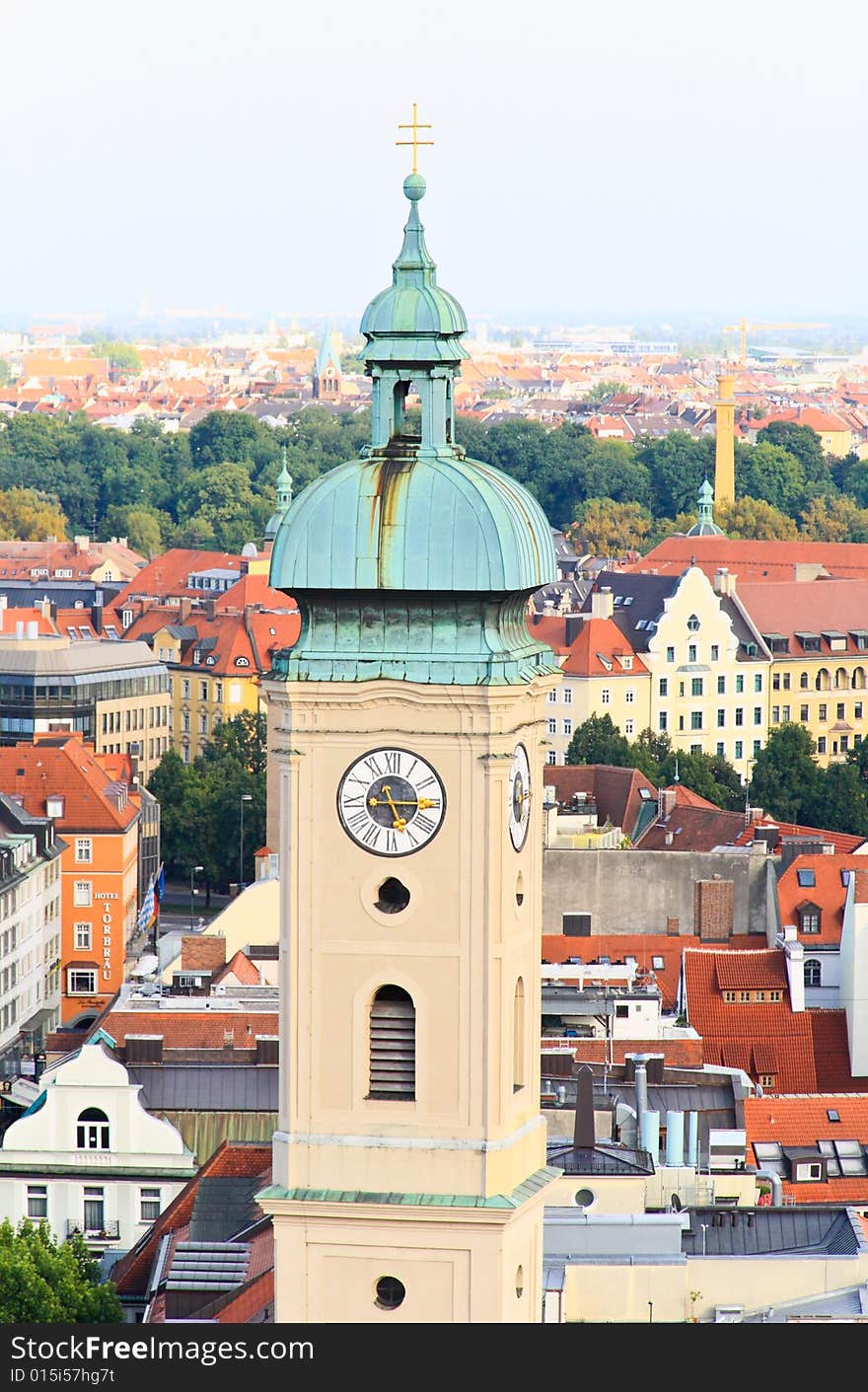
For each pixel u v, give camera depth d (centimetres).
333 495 12888
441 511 12812
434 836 13012
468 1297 13162
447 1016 13088
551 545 13225
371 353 12962
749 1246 18500
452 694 12850
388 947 13088
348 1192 13162
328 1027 13162
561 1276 17200
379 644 12962
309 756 13038
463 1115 13112
